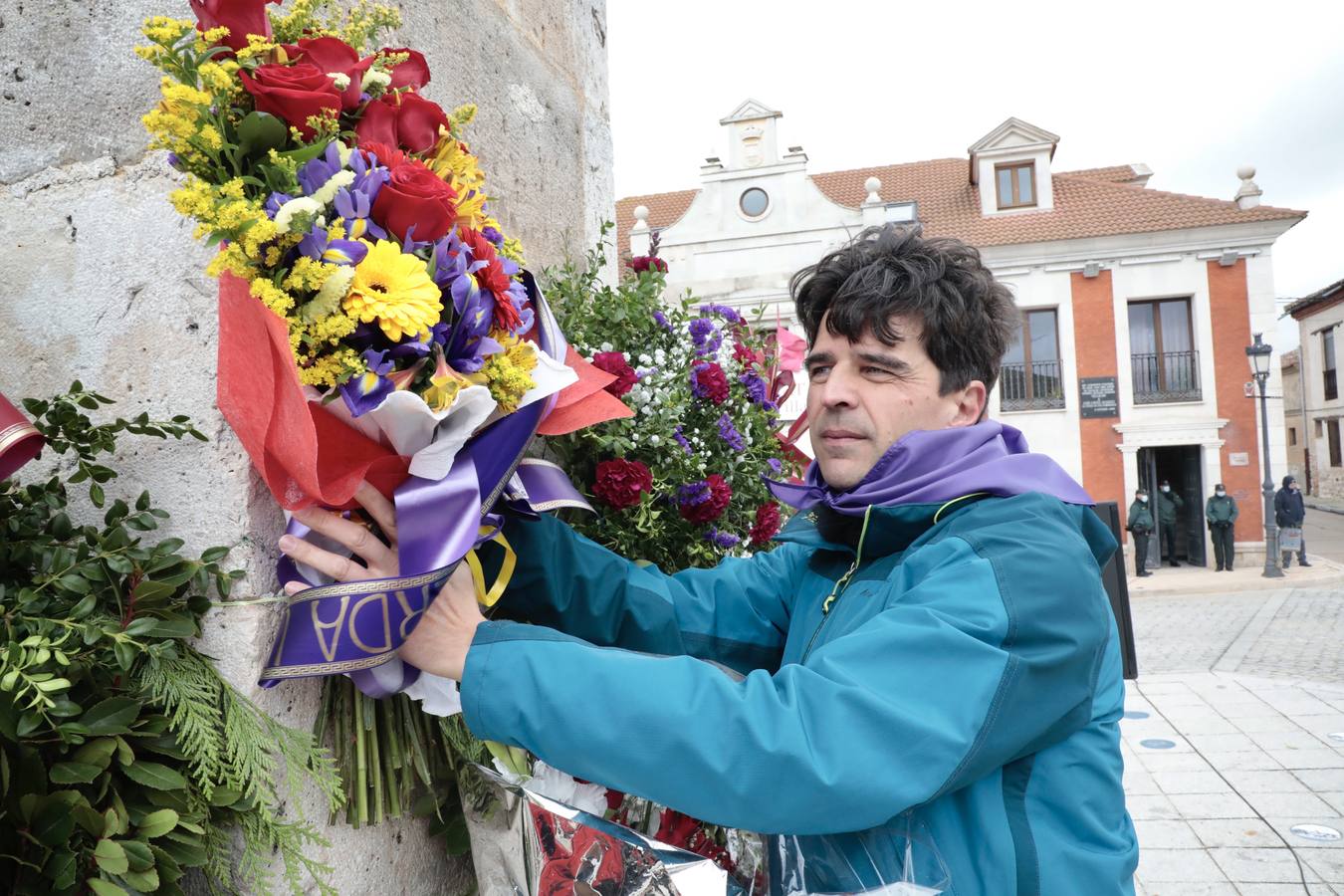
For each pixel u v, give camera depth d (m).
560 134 1.99
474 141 1.60
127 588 0.95
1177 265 15.07
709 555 1.86
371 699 1.11
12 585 0.93
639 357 1.79
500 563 1.22
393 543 0.97
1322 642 8.28
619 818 1.16
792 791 0.82
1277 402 14.85
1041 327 15.66
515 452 1.02
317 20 1.02
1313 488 33.69
